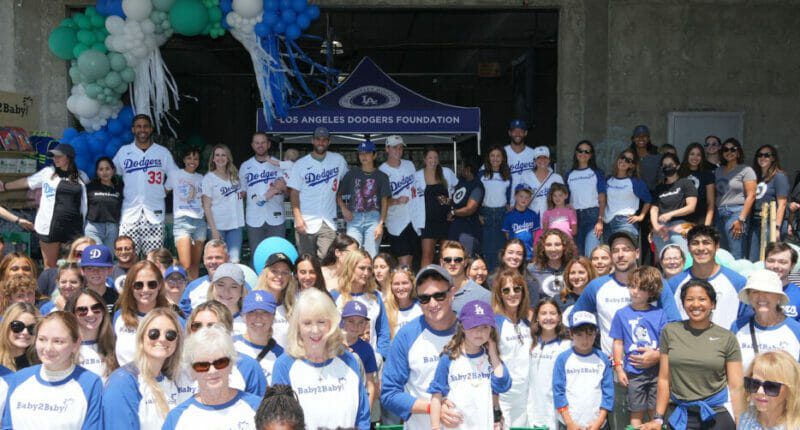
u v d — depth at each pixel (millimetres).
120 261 6965
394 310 6031
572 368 5277
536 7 11133
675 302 5645
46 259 8680
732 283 5957
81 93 9914
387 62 20750
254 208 8828
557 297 6574
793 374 3828
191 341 3668
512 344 5578
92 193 8656
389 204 8719
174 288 6215
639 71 11203
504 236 9109
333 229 8688
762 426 3959
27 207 9578
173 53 17453
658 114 11250
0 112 9953
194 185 8719
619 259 5844
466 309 4199
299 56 10742
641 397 5504
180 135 18688
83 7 10797
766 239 8609
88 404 4055
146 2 9562
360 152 8562
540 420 5602
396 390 4430
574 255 6703
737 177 8727
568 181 9102
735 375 4961
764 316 5250
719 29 11227
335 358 4211
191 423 3643
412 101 10570
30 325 4609
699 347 5023
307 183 8633
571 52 11141
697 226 5949
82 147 9719
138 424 3980
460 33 17266
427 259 8891
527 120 16750
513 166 9367
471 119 10508
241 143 20641
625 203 8805
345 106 10469
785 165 11359
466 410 4270
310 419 4094
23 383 4074
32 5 10703
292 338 4191
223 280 5262
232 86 20578
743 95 11281
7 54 10664
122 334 5141
